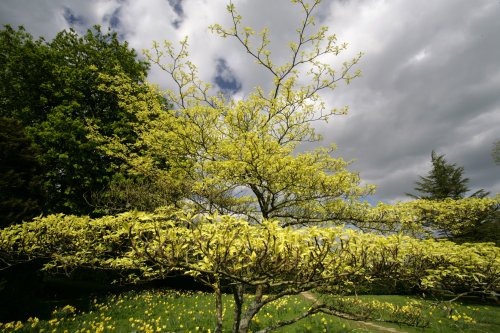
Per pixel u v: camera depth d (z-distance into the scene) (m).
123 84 6.66
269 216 5.48
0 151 8.35
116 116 13.73
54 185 12.25
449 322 6.87
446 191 17.55
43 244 3.86
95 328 5.90
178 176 5.98
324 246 2.57
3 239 3.82
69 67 14.03
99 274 13.45
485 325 7.14
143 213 2.61
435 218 5.22
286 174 4.68
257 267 2.57
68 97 13.48
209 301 8.88
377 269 2.80
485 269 2.97
